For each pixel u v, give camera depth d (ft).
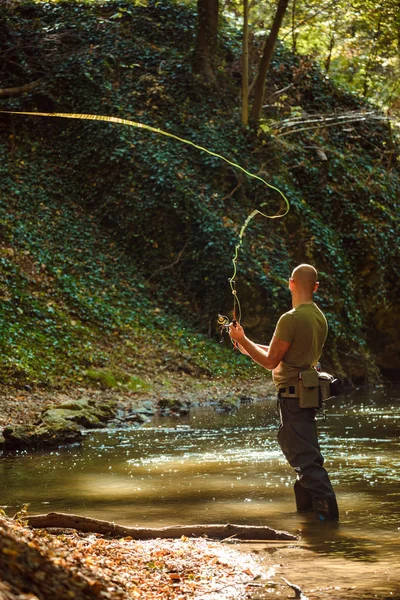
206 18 78.33
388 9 92.43
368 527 18.10
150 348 58.29
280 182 72.49
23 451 33.19
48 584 9.12
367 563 14.82
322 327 20.34
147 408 46.44
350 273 73.00
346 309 70.54
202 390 54.24
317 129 82.12
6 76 76.79
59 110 74.28
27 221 64.34
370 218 77.25
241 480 24.84
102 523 17.58
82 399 43.60
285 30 96.27
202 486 23.94
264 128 72.23
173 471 26.91
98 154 71.41
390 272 76.13
